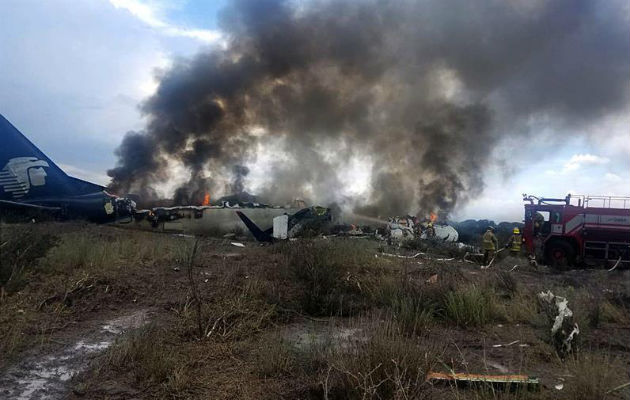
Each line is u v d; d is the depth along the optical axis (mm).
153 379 4121
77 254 8711
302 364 4387
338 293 7184
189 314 5977
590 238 19312
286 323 6223
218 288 7234
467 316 6562
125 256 10039
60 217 17422
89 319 5961
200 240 14367
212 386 4078
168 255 10570
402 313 6125
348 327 5996
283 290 7203
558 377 4488
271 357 4484
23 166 17047
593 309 7105
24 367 4375
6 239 7895
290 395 3904
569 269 18594
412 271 9672
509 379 4020
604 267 19141
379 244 16438
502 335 6035
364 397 3387
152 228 20188
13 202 16750
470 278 9508
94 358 4598
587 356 4660
